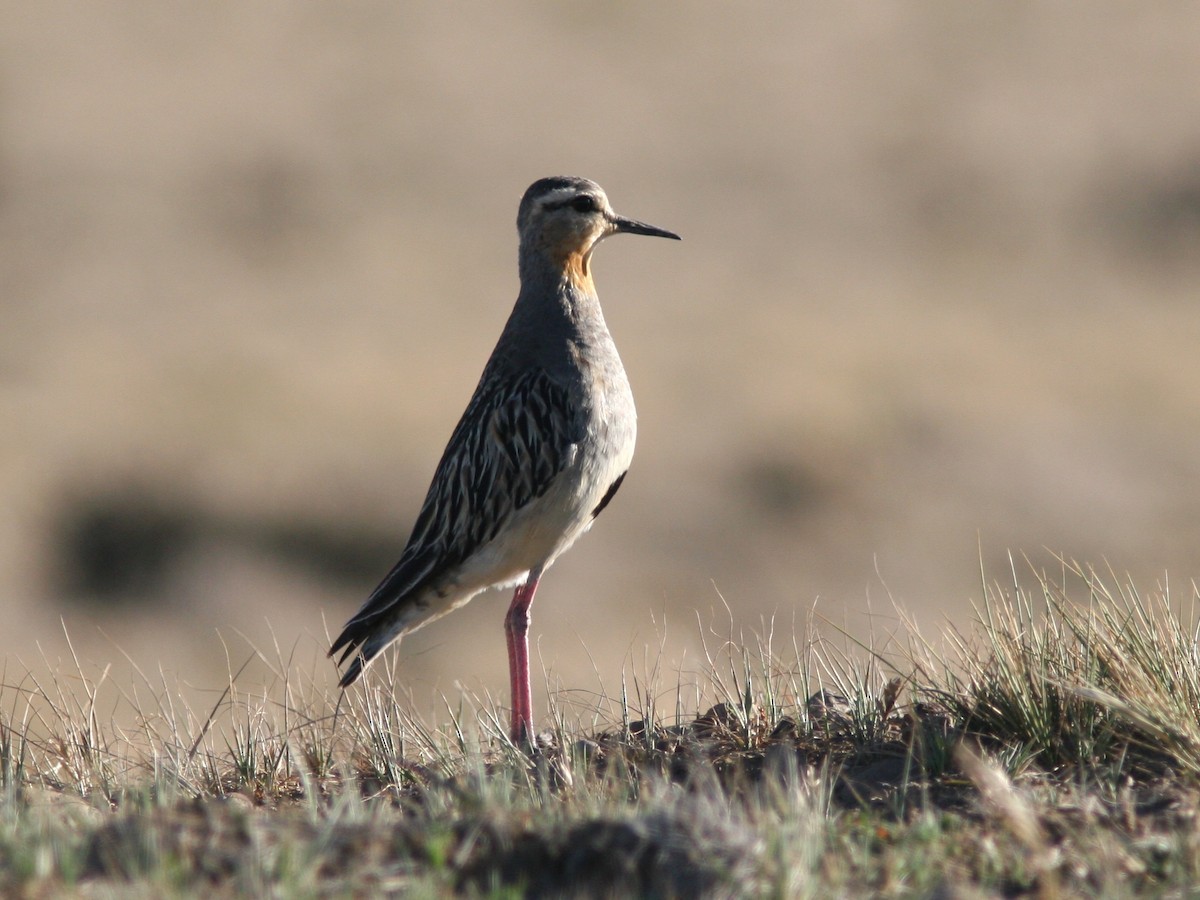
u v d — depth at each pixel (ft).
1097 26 163.32
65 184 122.21
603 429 26.11
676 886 14.17
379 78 148.05
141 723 23.62
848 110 147.23
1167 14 165.07
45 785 20.57
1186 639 20.43
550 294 26.40
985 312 106.83
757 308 103.04
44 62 140.15
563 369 25.91
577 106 145.89
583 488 26.07
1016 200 132.26
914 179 135.64
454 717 22.82
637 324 95.81
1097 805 16.94
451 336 94.22
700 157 138.10
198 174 127.54
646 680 24.84
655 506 64.59
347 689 25.89
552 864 14.78
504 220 126.93
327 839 14.97
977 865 15.23
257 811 17.53
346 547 61.57
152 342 90.63
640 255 117.08
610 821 14.92
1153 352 93.61
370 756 21.67
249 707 23.12
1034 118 144.77
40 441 66.85
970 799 17.74
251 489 63.62
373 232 122.31
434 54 152.05
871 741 20.35
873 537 64.95
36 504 62.34
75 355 85.66
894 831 15.96
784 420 72.18
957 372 84.07
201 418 69.82
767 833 14.88
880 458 69.97
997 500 68.80
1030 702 19.76
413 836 15.24
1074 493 69.46
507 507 25.76
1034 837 15.14
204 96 140.26
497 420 25.79
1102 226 128.77
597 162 136.77
